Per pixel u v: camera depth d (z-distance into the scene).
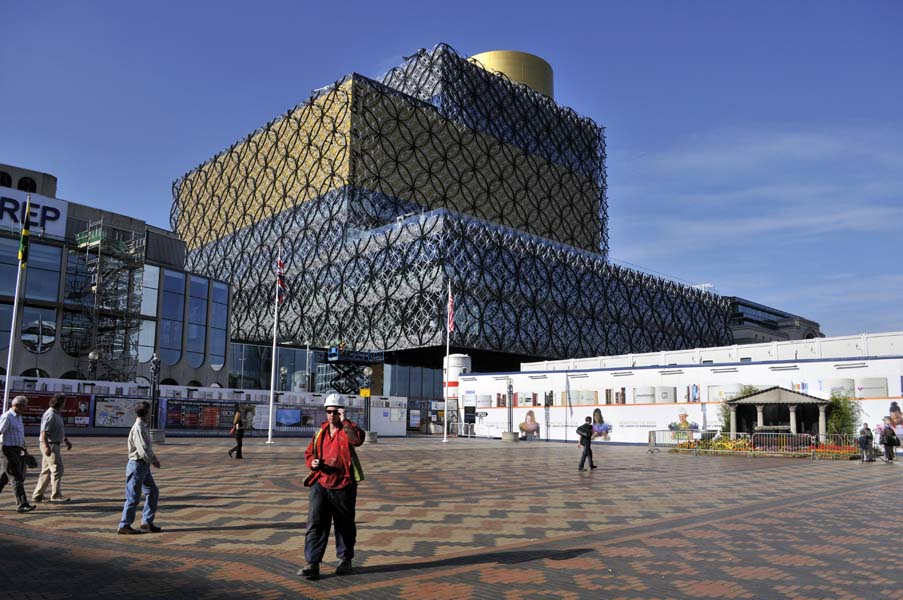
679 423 52.19
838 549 10.29
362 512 14.23
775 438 38.16
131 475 11.26
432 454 36.75
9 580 7.91
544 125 120.06
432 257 81.56
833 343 51.00
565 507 15.13
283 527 12.00
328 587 7.98
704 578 8.45
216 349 65.50
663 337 105.94
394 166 97.38
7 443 13.07
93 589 7.67
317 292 94.81
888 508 15.08
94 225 59.12
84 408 43.94
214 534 11.28
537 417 61.41
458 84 107.19
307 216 98.88
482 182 107.19
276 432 54.31
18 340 52.19
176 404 48.56
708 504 15.78
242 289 109.19
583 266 96.62
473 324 80.94
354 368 67.50
